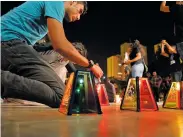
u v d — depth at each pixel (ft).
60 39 5.57
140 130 2.74
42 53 8.82
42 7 6.75
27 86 6.35
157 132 2.59
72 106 4.56
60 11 5.76
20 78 6.40
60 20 5.75
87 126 3.06
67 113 4.53
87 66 5.66
